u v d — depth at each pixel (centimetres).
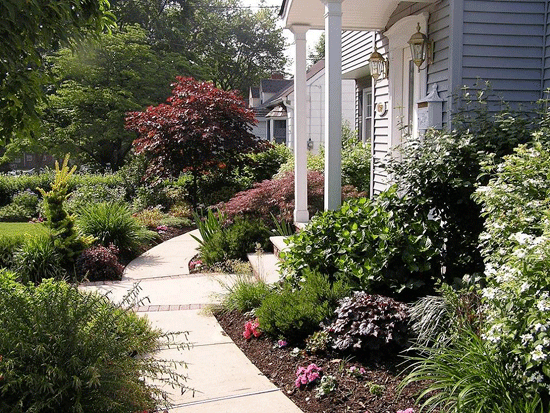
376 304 389
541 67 578
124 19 2644
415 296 434
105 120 1922
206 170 1220
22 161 2939
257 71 4288
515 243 298
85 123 1916
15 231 904
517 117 506
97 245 750
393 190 488
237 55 4288
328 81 558
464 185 436
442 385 274
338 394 325
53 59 1866
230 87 4262
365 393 323
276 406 322
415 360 353
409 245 438
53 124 1991
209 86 1235
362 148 1141
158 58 2231
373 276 434
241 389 348
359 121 1230
